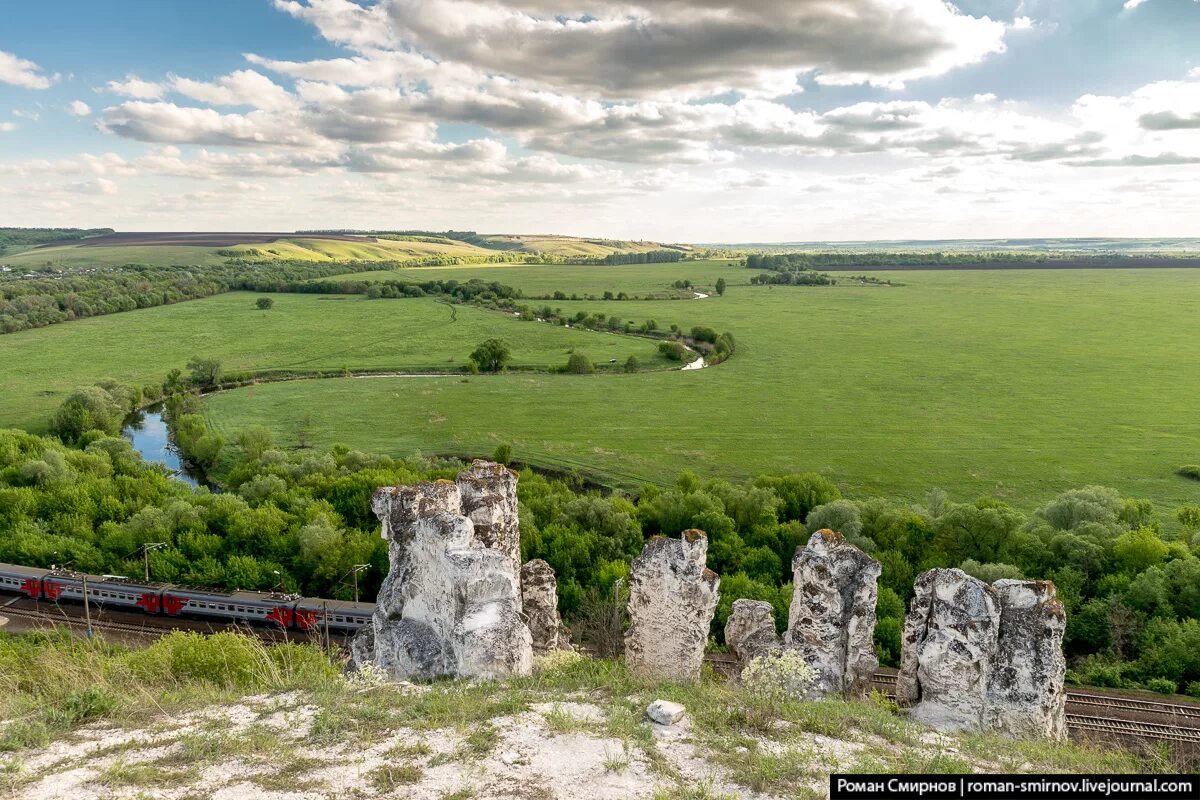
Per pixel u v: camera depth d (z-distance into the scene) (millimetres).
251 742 13242
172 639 24438
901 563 50688
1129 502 61906
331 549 51156
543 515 59344
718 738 14047
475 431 99375
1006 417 105438
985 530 53125
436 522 18766
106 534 55469
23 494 61062
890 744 14766
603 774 12531
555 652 22500
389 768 12445
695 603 20500
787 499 65312
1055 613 17594
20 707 15000
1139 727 30891
